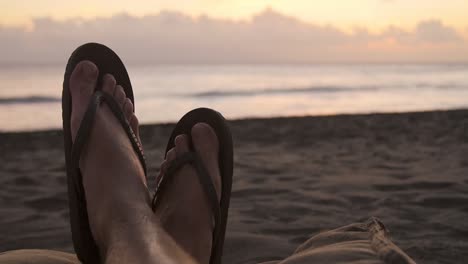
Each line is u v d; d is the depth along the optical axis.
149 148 4.98
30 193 2.96
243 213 2.41
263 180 3.20
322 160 4.01
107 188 1.28
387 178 3.19
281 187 2.97
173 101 18.72
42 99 18.58
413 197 2.67
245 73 53.03
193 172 1.55
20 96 19.97
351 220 2.28
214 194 1.48
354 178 3.22
